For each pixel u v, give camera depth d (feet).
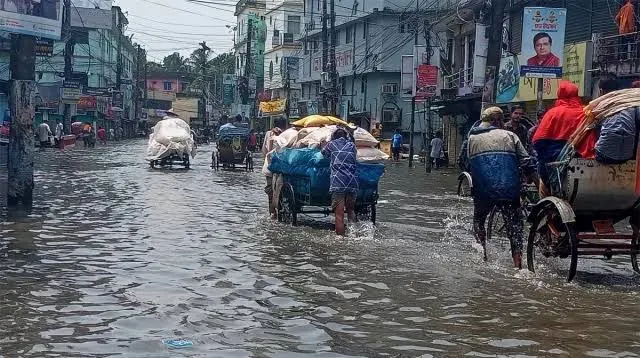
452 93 111.45
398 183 79.10
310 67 197.88
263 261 30.40
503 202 30.09
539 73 59.06
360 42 169.48
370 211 45.44
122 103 241.55
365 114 153.89
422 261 31.22
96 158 112.68
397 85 161.58
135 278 26.43
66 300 23.08
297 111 201.26
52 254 30.86
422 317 22.00
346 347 18.84
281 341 19.26
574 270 27.07
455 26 120.37
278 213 43.39
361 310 22.70
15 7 44.42
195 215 45.52
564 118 28.30
